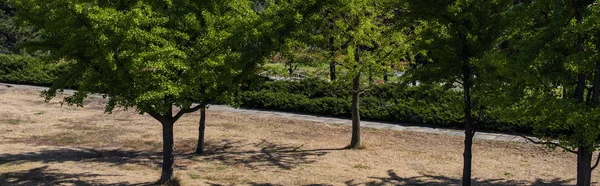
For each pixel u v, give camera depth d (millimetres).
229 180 10367
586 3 7023
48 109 20219
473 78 8383
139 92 7883
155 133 15984
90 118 18562
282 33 8852
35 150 13070
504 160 12602
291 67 15945
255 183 10180
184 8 8688
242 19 8484
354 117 13992
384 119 18016
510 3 8172
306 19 9070
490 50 8117
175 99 8500
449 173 11359
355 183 10359
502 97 7270
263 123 17812
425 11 8336
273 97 20484
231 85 9203
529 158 12758
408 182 10500
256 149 13930
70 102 9078
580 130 6867
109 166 11484
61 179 9977
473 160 12664
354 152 13570
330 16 12438
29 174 10344
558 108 6820
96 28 7465
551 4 7043
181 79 8320
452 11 8047
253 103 21062
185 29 8500
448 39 8367
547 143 7941
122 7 8508
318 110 19438
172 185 9703
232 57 8367
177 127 16953
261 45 8680
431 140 14969
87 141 14633
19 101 21766
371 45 12930
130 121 18125
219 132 16234
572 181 10656
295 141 15094
